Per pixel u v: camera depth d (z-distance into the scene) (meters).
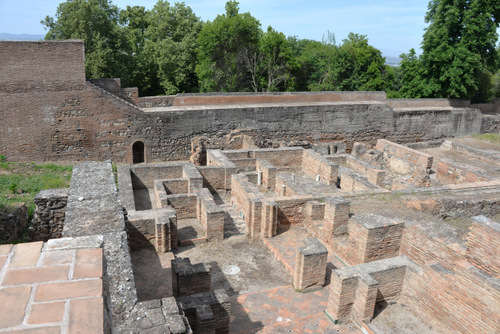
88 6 36.03
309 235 14.51
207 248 13.53
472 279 8.83
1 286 2.94
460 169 21.98
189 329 6.20
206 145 27.14
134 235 12.53
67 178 19.89
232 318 10.02
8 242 12.09
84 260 3.34
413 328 9.55
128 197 15.43
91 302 2.87
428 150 32.62
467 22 35.62
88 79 26.88
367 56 50.78
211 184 19.64
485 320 8.60
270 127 30.05
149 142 26.42
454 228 13.22
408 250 12.05
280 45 47.59
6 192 16.62
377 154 27.03
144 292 10.53
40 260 3.29
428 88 38.97
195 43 48.34
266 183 20.25
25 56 21.92
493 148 33.28
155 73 45.31
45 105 23.06
